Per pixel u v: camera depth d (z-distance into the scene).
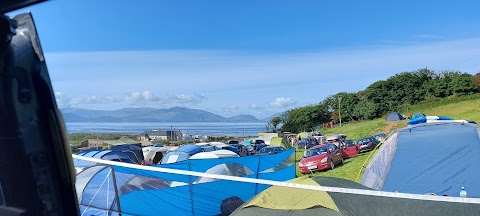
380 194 5.16
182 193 8.33
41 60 1.34
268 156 10.68
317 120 101.25
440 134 10.19
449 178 8.34
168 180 8.46
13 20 1.26
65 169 1.34
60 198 1.33
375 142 28.69
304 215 5.40
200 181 8.66
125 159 16.17
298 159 28.30
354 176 16.56
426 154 9.21
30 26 1.33
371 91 87.94
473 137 9.48
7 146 1.27
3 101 1.25
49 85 1.34
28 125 1.27
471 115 48.22
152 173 8.48
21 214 1.27
